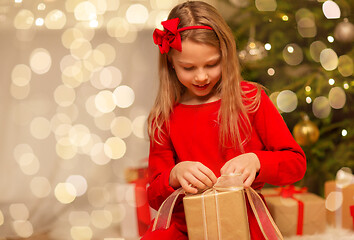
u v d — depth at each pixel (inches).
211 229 50.9
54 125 107.7
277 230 53.2
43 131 107.0
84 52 109.1
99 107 110.0
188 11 56.6
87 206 105.3
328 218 83.7
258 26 110.3
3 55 104.8
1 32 104.6
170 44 55.9
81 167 108.8
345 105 97.1
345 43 100.5
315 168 96.6
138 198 86.2
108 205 105.0
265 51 97.7
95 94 110.0
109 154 110.2
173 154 62.8
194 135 60.4
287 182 57.2
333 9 95.4
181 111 61.6
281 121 60.2
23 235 92.7
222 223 50.8
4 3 105.0
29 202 104.9
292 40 102.0
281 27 102.1
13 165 105.5
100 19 110.8
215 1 121.1
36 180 106.3
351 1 98.7
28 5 106.7
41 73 106.9
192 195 52.6
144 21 113.5
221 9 122.0
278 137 58.9
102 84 110.4
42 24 106.7
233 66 58.1
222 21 57.2
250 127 59.8
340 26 91.5
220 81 60.3
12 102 105.6
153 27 113.3
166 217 55.2
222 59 56.6
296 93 98.3
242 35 109.9
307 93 95.8
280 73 102.4
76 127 108.8
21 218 99.1
